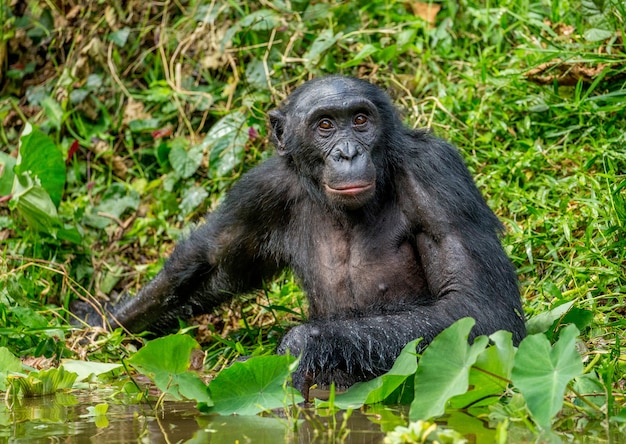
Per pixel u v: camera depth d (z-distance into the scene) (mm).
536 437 7496
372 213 10391
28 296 13000
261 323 12672
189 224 13703
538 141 13688
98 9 16672
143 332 12242
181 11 16812
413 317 9359
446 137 13852
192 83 15953
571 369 7332
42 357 11156
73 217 14484
